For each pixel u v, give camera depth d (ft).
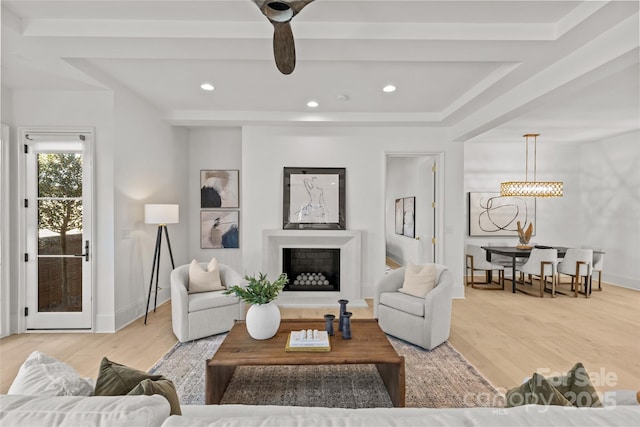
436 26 8.21
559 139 20.80
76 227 12.12
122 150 12.55
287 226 16.51
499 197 22.15
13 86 11.60
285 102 14.32
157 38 8.27
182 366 9.41
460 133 15.75
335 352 7.54
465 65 10.55
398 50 8.82
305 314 14.76
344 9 7.64
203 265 13.52
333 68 10.84
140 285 13.88
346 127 16.78
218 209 18.97
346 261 16.31
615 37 7.67
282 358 7.21
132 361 9.74
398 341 11.39
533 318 13.79
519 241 20.71
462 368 9.36
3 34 8.09
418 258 20.90
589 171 21.84
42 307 12.10
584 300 16.65
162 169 15.74
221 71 11.12
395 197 27.12
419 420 2.92
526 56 9.12
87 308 12.09
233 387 8.32
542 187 18.62
